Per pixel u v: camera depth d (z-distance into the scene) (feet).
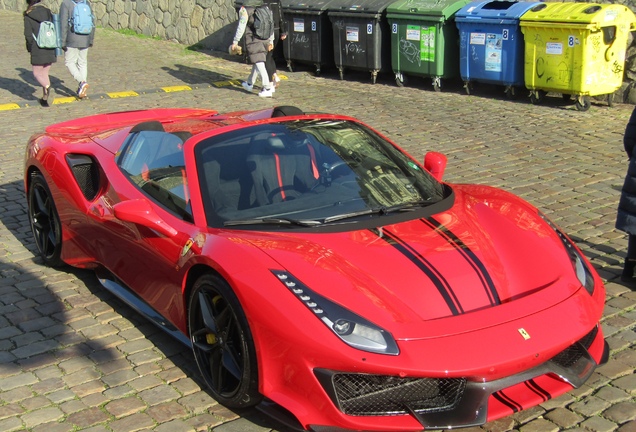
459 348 9.91
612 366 12.57
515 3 35.27
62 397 12.12
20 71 45.91
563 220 19.88
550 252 12.09
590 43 31.94
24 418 11.51
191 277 12.34
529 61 34.12
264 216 12.39
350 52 41.88
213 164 13.29
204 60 50.26
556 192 22.34
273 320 10.32
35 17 35.73
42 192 17.47
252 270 10.89
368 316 10.15
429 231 12.10
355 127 14.88
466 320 10.32
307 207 12.58
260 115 15.51
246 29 38.52
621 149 27.20
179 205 13.14
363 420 10.09
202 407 11.76
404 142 28.94
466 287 10.91
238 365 11.23
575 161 25.72
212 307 11.76
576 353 11.26
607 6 32.09
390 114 33.88
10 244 19.49
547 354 10.24
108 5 62.64
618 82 33.32
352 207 12.64
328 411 10.03
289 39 45.29
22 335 14.38
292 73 45.75
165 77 44.34
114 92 40.09
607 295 15.31
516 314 10.53
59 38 37.37
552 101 35.47
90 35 37.65
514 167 25.17
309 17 43.70
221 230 12.19
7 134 31.42
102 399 12.04
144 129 15.25
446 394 10.32
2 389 12.39
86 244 15.93
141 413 11.62
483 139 29.07
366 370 9.73
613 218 19.98
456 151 27.43
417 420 10.14
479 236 12.19
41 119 34.22
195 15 54.90
